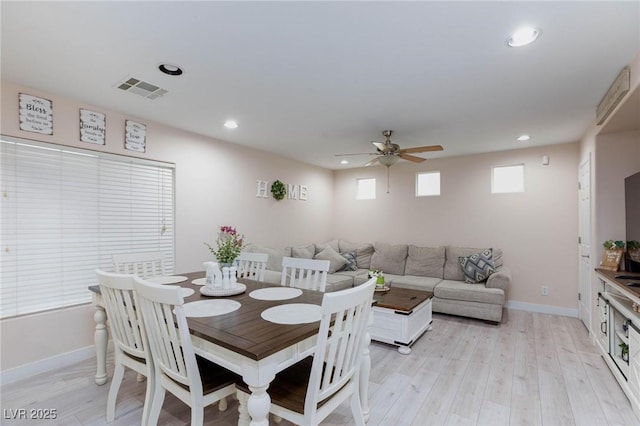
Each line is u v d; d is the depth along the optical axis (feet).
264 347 4.34
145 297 5.05
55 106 9.06
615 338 8.56
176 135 12.03
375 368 9.09
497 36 6.01
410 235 18.12
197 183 12.74
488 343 10.91
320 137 13.20
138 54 6.79
